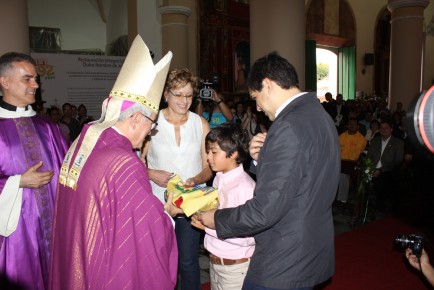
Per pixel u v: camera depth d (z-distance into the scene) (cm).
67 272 150
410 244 171
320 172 144
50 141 232
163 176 226
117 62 948
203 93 418
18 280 213
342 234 447
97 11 1350
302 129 140
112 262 143
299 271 146
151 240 147
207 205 174
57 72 880
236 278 194
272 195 137
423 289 318
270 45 515
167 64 169
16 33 511
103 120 161
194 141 246
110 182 144
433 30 1923
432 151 75
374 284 328
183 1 1008
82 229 145
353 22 1756
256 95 159
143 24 1062
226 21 1322
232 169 196
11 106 221
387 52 1894
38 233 220
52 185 227
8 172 215
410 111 77
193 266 241
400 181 532
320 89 1783
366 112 1013
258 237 155
